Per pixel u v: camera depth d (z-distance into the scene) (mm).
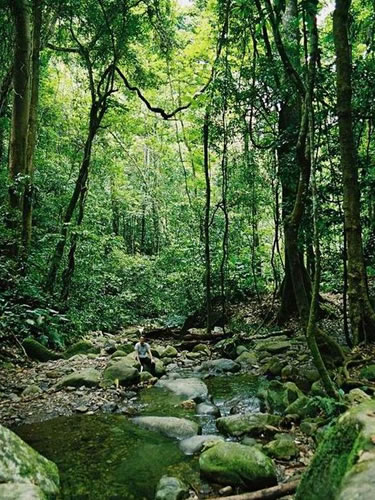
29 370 8539
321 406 4973
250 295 15742
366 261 8891
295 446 4449
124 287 17469
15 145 12016
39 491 2896
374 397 5406
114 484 4055
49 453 4809
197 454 4664
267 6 6430
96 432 5430
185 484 3959
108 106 13859
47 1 12812
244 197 13039
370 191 8641
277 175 10234
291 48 9172
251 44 13562
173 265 17719
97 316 14523
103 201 22297
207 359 9898
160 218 25703
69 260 13156
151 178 26828
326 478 2162
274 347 9617
